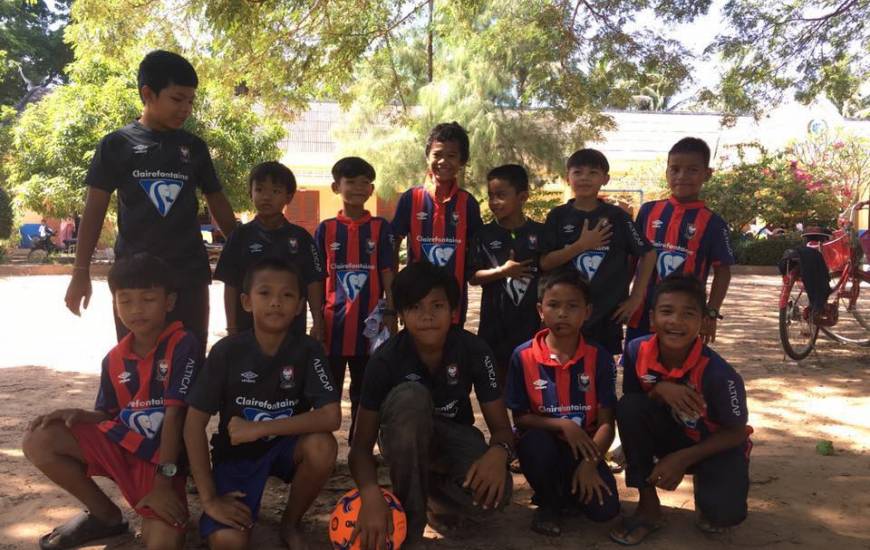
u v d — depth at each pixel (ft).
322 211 79.71
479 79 52.29
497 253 13.09
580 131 50.24
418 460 9.22
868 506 10.79
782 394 17.51
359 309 13.10
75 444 9.37
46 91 88.43
